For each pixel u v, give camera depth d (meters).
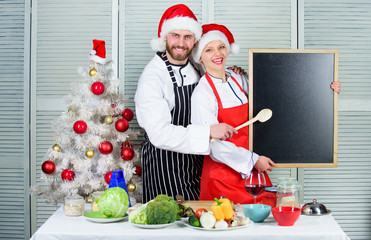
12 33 3.18
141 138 3.17
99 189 2.54
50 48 3.18
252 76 2.34
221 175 2.34
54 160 2.55
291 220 1.70
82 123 2.44
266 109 2.29
